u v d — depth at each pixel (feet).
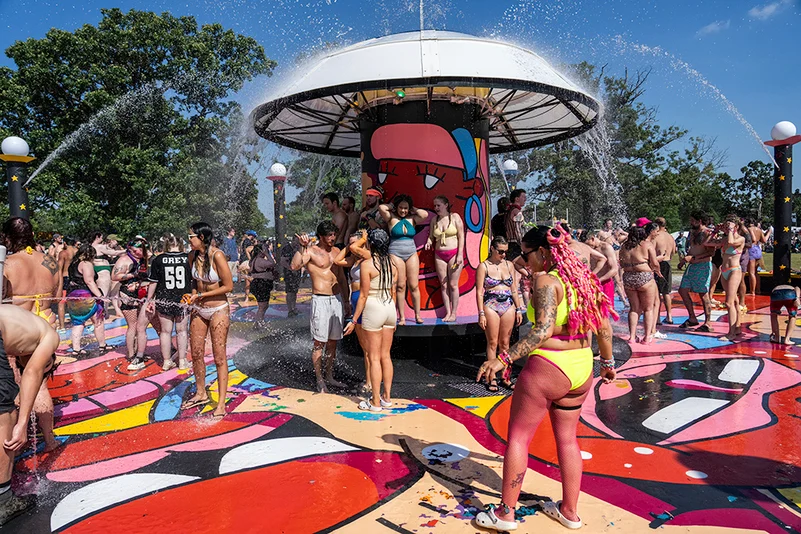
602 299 9.83
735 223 25.76
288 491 11.55
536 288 9.41
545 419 15.78
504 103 24.98
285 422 15.85
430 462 12.92
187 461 13.25
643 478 11.88
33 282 16.21
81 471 12.84
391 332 16.83
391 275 16.44
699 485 11.51
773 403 16.78
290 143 30.96
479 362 21.98
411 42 19.04
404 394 18.29
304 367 22.26
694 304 37.99
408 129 22.21
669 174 98.53
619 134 99.04
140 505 11.09
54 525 10.41
